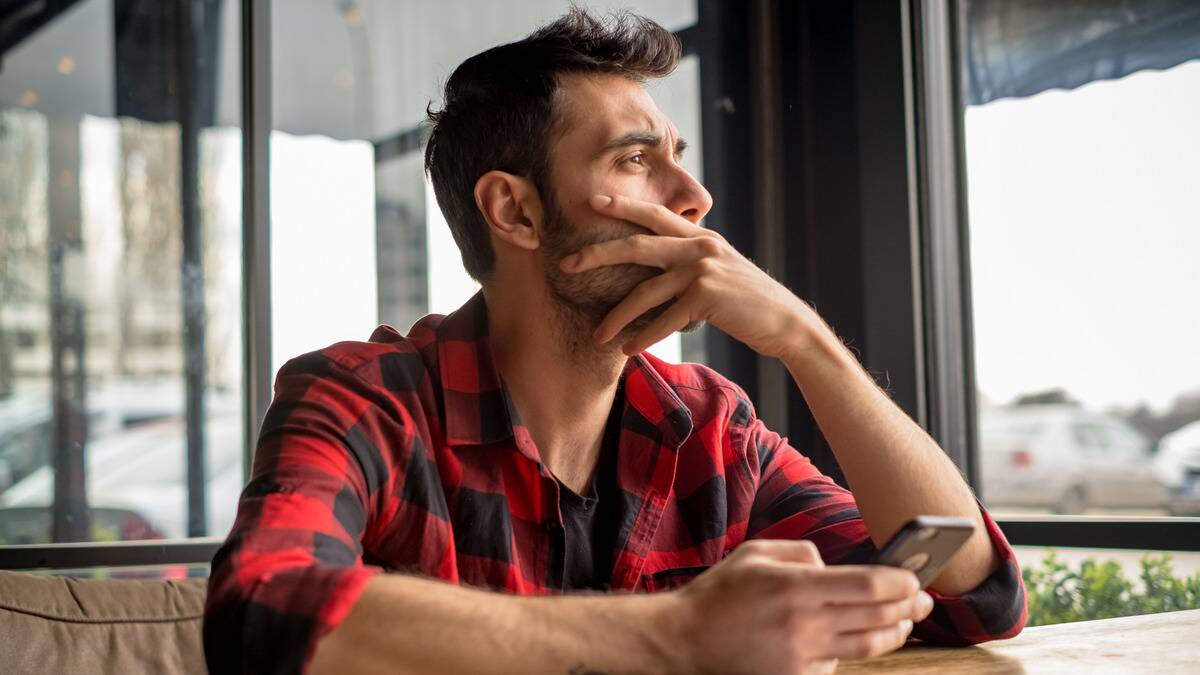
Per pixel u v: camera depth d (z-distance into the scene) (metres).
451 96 1.27
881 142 2.89
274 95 2.90
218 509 2.88
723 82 3.14
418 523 1.03
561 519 1.09
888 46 2.88
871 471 1.05
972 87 2.76
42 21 2.89
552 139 1.16
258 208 2.86
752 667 0.69
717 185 3.12
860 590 0.69
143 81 2.91
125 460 2.85
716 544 1.19
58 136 2.88
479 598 0.72
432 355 1.13
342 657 0.69
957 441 2.76
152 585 1.48
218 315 2.91
